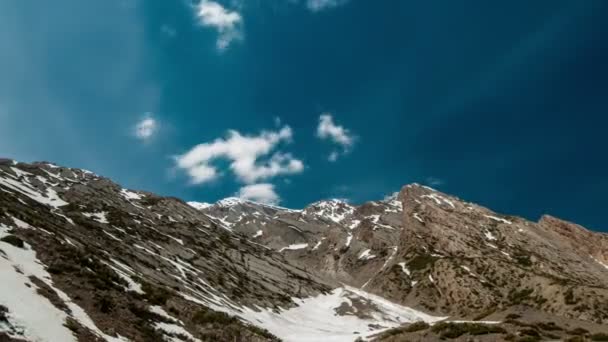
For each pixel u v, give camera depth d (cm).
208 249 14525
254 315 9794
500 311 6662
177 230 15125
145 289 5788
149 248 11181
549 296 15600
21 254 4362
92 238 8669
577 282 17100
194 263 12156
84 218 11356
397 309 15762
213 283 10894
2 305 2952
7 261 3909
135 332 3972
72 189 14512
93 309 3978
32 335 2831
